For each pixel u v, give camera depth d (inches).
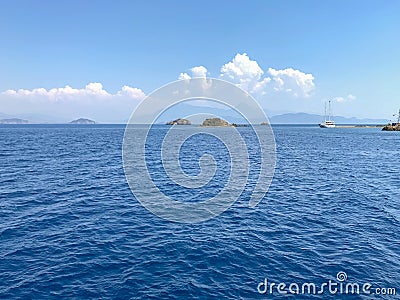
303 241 517.0
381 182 1028.5
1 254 449.7
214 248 485.7
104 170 1180.5
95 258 444.8
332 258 454.6
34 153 1768.0
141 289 370.0
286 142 3002.0
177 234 542.6
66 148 2105.1
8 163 1348.4
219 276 403.2
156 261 440.5
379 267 428.1
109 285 377.1
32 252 459.5
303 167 1352.1
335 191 885.2
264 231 562.3
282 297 360.5
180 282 386.9
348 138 3777.1
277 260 447.8
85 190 848.9
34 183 935.0
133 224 588.4
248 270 419.5
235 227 581.3
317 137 3941.9
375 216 653.3
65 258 442.6
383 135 4569.4
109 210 671.1
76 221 600.1
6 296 348.8
